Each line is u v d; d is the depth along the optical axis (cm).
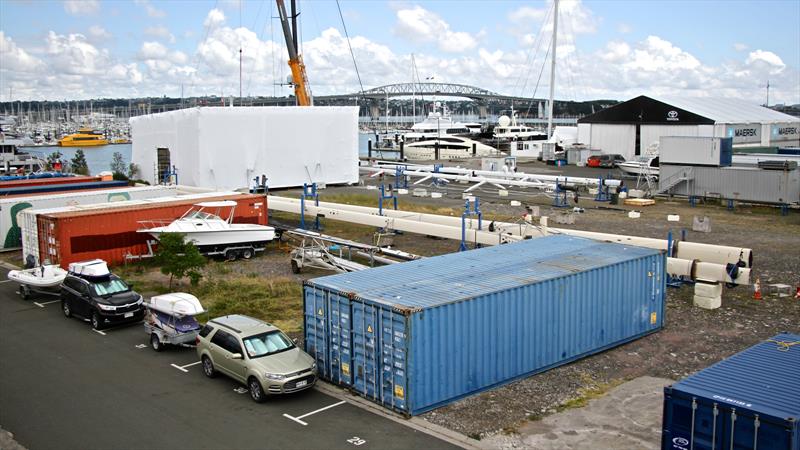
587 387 1591
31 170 7281
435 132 12300
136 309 2177
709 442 991
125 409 1504
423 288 1616
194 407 1512
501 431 1360
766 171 4175
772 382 1062
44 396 1588
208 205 3216
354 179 6241
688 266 2266
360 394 1562
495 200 4916
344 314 1579
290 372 1515
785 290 2405
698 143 4544
